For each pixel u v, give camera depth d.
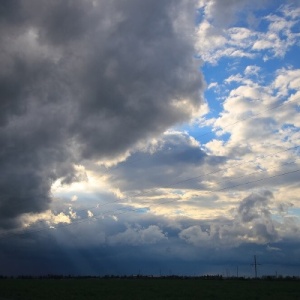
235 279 158.50
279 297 70.75
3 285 110.75
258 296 72.75
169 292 82.38
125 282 135.25
